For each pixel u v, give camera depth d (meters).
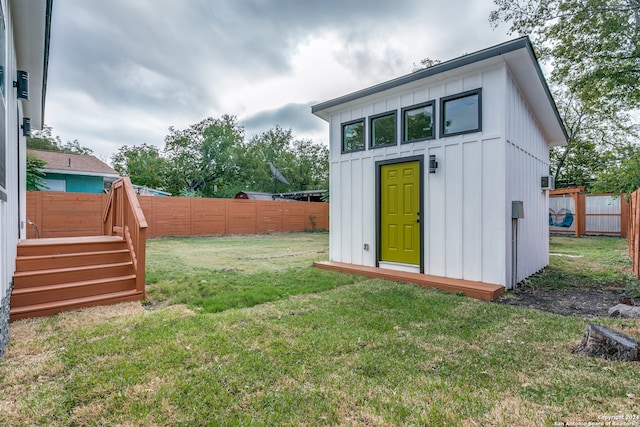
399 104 6.19
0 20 2.75
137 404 1.97
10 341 2.89
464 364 2.58
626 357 2.62
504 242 4.94
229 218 15.45
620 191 9.05
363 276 6.08
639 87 8.63
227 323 3.39
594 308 4.26
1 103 2.83
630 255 8.05
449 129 5.59
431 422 1.85
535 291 5.12
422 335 3.18
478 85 5.22
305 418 1.88
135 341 2.88
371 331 3.26
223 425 1.81
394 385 2.25
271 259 8.26
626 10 7.64
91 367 2.41
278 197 23.39
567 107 18.62
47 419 1.84
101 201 12.06
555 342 3.03
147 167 25.09
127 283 4.46
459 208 5.39
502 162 4.95
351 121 7.00
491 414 1.92
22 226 6.16
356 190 6.88
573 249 10.38
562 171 20.22
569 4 8.13
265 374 2.36
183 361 2.53
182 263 7.43
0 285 2.66
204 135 25.89
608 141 17.08
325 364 2.54
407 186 6.10
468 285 4.90
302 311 3.89
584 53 8.62
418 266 5.87
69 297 4.04
